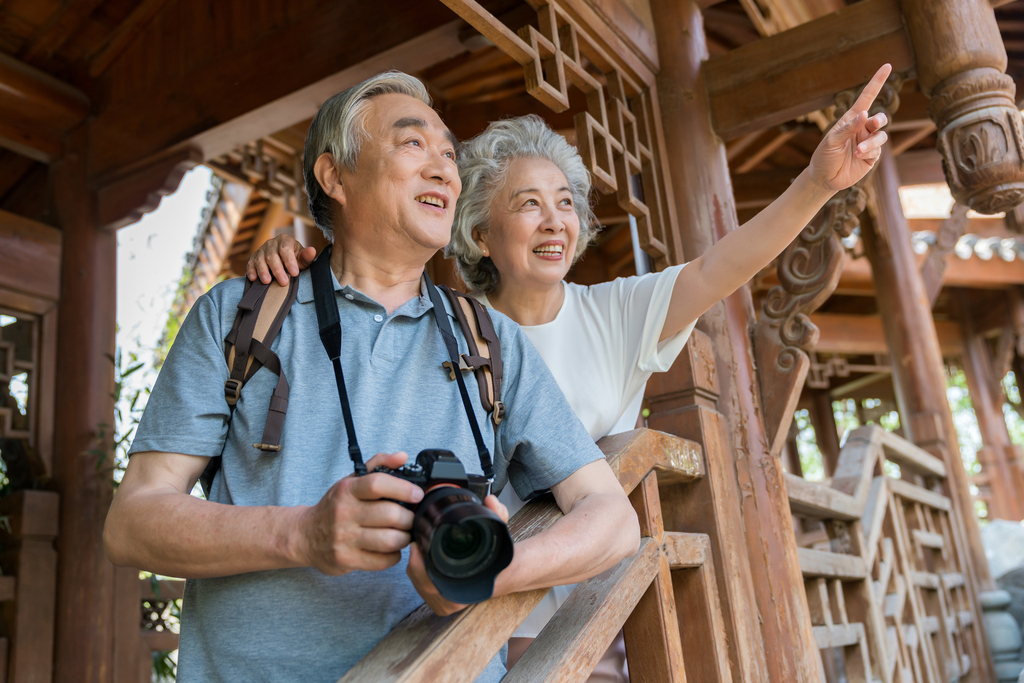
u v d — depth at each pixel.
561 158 1.99
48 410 3.79
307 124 4.77
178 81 3.86
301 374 1.14
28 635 3.44
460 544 0.88
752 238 1.73
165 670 4.16
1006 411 11.78
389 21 3.26
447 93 4.61
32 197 4.34
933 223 7.48
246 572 1.01
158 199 3.94
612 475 1.25
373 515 0.86
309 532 0.89
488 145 1.97
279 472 1.08
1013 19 4.90
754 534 2.26
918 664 3.22
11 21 3.84
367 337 1.20
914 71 2.36
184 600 1.11
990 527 5.66
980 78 2.21
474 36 3.14
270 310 1.18
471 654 1.00
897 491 3.71
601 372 1.85
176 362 1.13
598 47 2.44
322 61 3.42
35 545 3.57
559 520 1.08
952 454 4.96
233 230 6.34
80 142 4.14
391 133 1.28
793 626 2.22
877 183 5.38
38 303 3.85
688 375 2.23
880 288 5.38
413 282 1.32
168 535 0.96
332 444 1.11
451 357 1.23
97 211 4.07
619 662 1.73
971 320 8.52
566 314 1.94
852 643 2.68
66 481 3.70
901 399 5.18
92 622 3.60
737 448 2.35
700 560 1.83
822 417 9.71
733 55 2.67
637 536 1.15
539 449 1.23
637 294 1.88
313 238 5.34
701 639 1.82
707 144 2.65
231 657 1.01
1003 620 4.58
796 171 5.68
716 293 1.78
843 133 1.53
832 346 8.02
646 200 2.60
